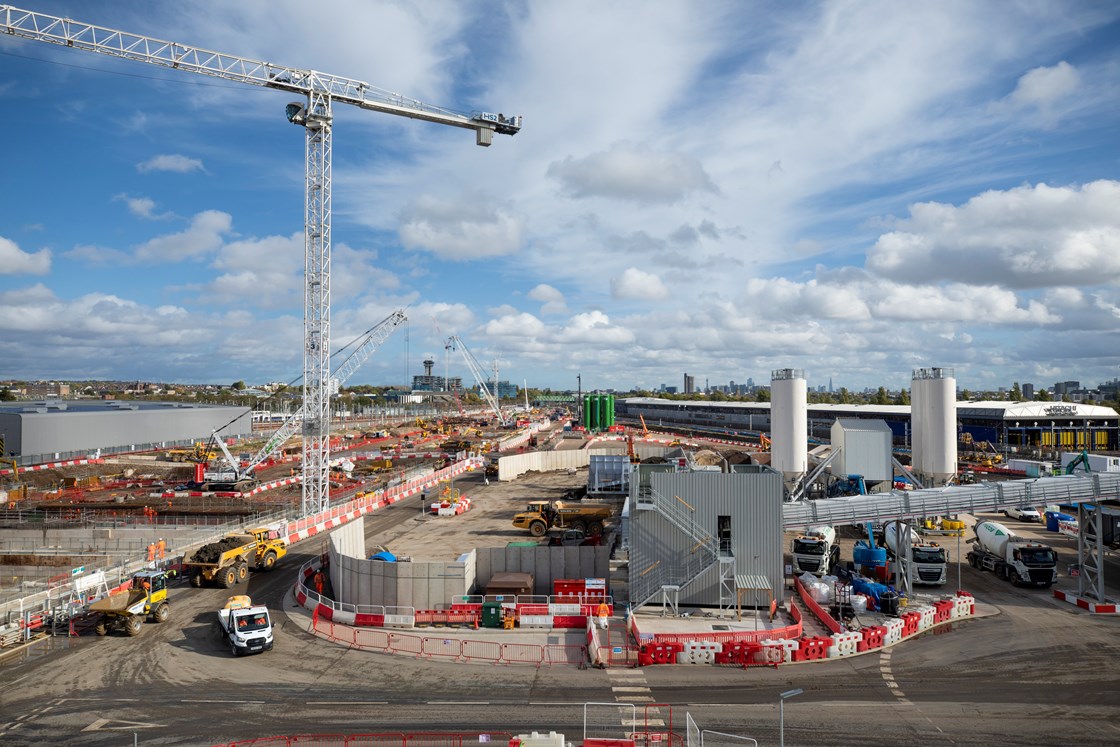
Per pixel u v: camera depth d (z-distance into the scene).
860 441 43.97
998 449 110.88
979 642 29.47
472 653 28.53
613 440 129.12
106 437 114.12
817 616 32.47
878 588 33.94
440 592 33.44
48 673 26.50
